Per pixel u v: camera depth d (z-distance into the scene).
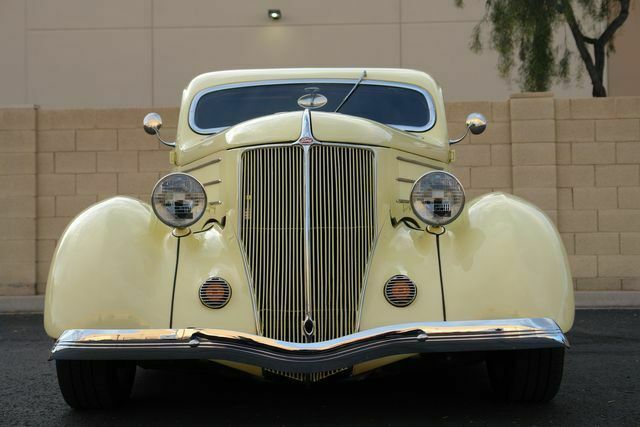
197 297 3.78
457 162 9.48
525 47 11.02
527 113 9.37
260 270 3.85
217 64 15.91
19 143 9.62
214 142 4.44
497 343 3.46
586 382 4.89
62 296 3.69
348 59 15.73
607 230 9.30
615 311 8.48
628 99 9.31
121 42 16.02
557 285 3.71
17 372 5.46
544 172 9.32
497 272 3.75
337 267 3.86
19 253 9.55
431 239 3.99
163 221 3.92
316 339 3.78
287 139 3.96
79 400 4.14
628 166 9.30
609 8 11.41
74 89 16.03
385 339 3.43
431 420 4.00
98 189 9.68
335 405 4.38
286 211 3.90
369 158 4.04
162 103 15.98
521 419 3.98
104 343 3.47
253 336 3.44
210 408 4.32
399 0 15.64
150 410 4.28
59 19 16.06
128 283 3.75
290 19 15.80
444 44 15.56
